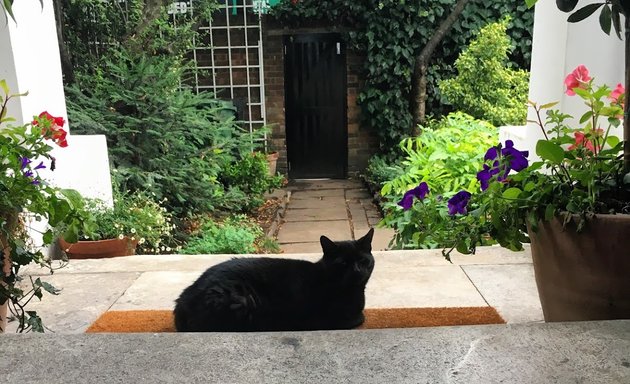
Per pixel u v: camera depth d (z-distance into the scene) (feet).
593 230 4.95
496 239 5.87
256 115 26.43
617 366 4.09
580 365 4.11
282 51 25.85
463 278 8.93
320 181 27.09
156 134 17.48
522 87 22.70
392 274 9.18
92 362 4.31
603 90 5.81
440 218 6.86
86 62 19.97
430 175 13.48
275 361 4.28
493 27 22.24
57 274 9.52
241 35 25.55
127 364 4.27
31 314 6.11
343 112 26.68
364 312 7.64
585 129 6.01
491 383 3.93
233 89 26.21
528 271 9.17
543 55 11.57
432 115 25.36
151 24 20.58
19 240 6.40
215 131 19.69
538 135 11.54
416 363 4.21
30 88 11.01
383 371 4.12
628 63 5.22
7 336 4.75
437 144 15.46
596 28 9.37
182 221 18.15
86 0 19.88
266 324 6.70
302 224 19.47
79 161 13.03
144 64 18.11
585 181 5.23
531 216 5.38
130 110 18.21
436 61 25.14
